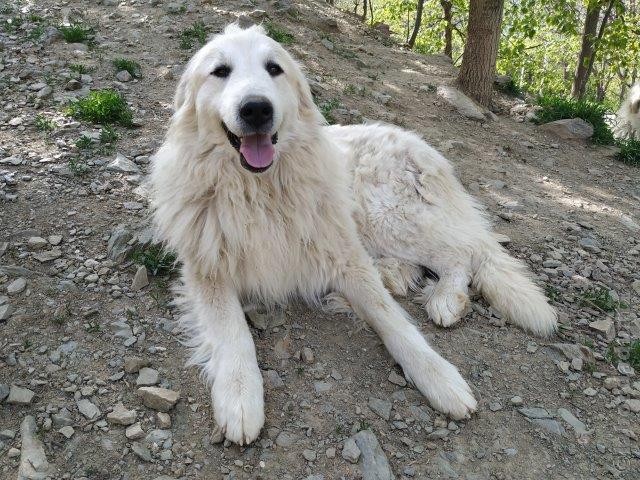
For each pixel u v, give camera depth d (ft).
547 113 5.77
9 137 3.58
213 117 2.25
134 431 1.84
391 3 13.99
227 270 2.39
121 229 2.78
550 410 2.10
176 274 2.67
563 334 2.54
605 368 2.36
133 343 2.22
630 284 3.04
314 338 2.37
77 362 2.10
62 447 1.78
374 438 1.88
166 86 4.65
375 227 2.88
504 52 11.70
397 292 2.74
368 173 2.89
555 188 4.28
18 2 6.26
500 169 4.48
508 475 1.81
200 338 2.24
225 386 1.93
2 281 2.43
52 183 3.14
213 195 2.34
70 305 2.36
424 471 1.81
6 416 1.87
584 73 9.70
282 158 2.35
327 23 7.52
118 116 3.95
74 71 4.62
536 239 3.42
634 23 9.75
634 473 1.86
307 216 2.43
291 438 1.88
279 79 2.32
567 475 1.83
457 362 2.31
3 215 2.84
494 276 2.72
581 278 3.03
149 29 5.88
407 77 6.32
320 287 2.58
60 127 3.74
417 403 2.07
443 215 2.89
